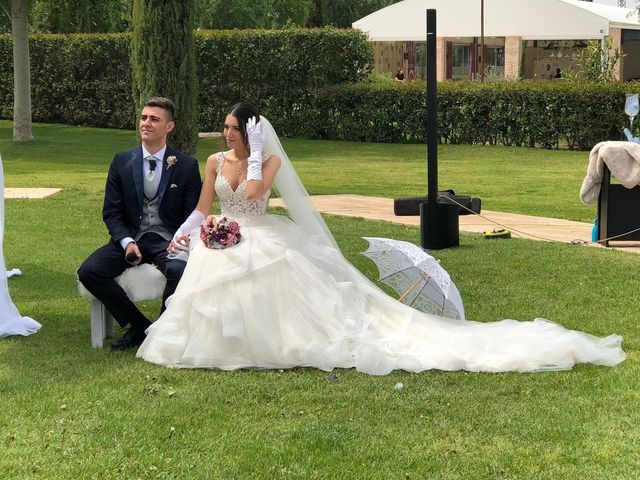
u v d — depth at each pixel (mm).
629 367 5254
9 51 31062
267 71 27328
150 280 5684
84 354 5547
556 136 23562
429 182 9031
